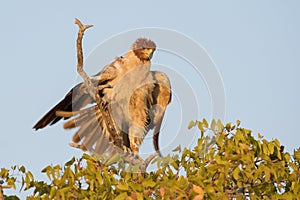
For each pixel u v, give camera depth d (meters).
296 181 13.99
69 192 12.62
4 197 13.01
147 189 12.61
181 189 12.48
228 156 13.66
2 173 13.06
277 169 13.84
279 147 14.52
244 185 13.62
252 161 13.59
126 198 12.30
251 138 14.30
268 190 13.82
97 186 12.77
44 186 13.12
